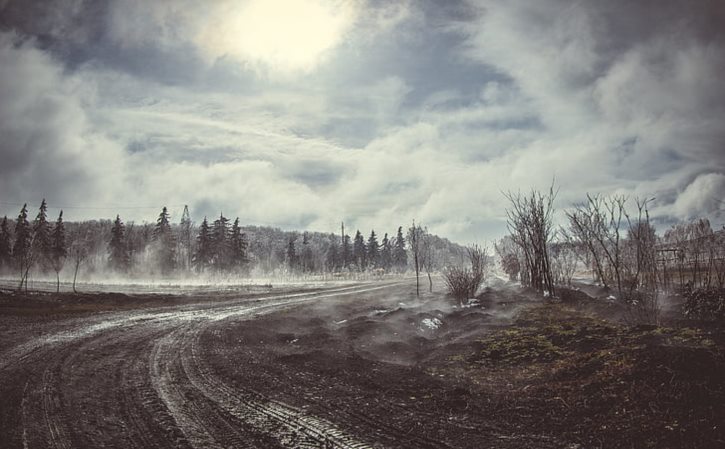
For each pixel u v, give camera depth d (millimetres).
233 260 73375
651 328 11070
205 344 15414
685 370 7359
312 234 172375
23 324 18469
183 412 8008
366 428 7098
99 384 9930
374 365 11641
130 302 28938
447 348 13195
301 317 23859
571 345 11227
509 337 13391
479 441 6395
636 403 6855
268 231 177250
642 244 17266
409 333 16438
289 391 9391
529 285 28172
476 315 18266
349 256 105250
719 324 10820
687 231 18734
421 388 9312
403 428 7047
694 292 13695
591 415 6906
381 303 29812
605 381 7887
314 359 12609
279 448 6363
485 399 8344
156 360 12594
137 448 6379
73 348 13922
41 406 8273
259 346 15609
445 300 26484
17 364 11711
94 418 7656
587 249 25078
